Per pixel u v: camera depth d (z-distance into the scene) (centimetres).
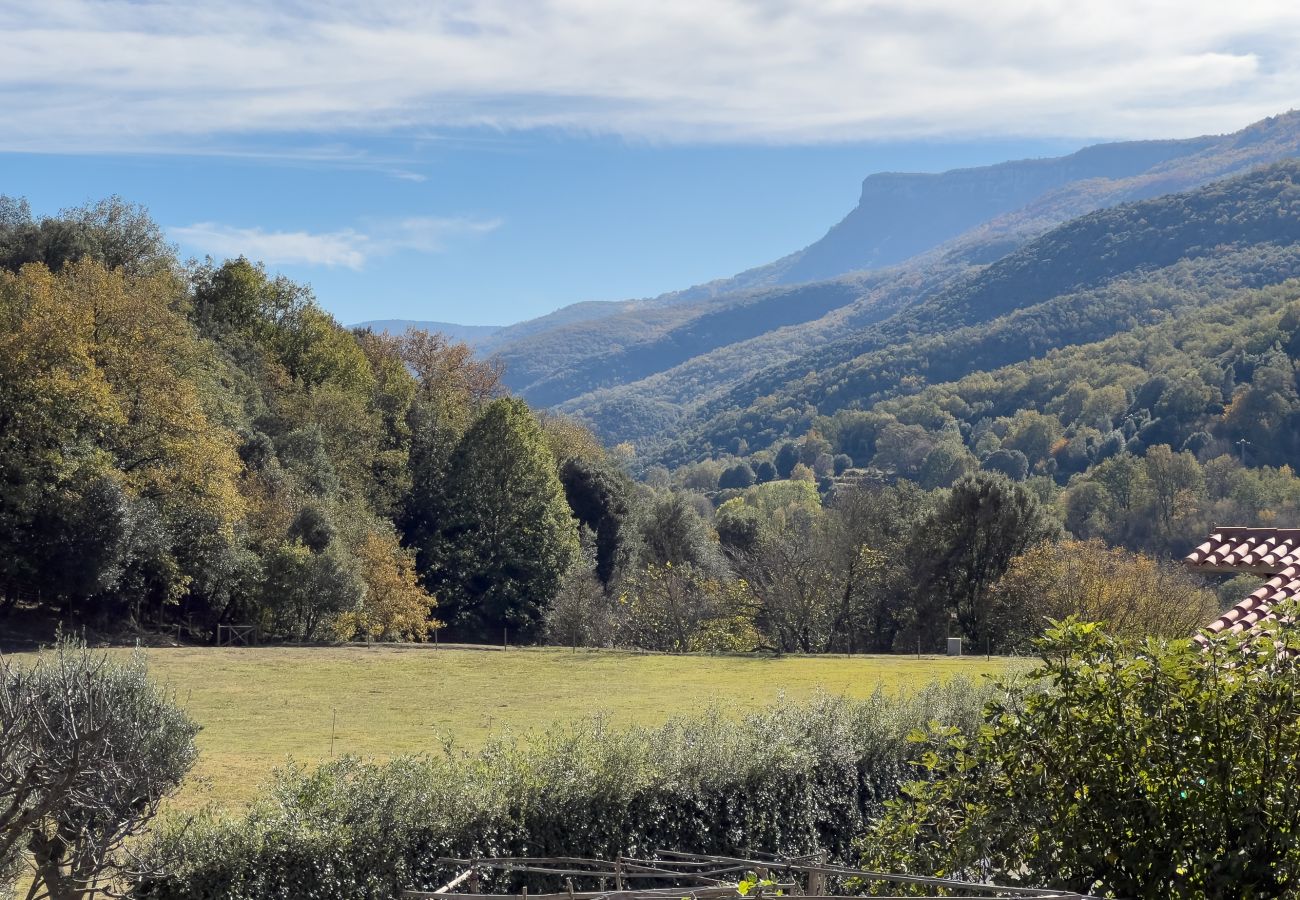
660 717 2738
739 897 745
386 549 5112
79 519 3978
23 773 955
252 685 3372
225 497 4466
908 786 859
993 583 5038
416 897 841
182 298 5850
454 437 6794
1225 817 670
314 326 6769
